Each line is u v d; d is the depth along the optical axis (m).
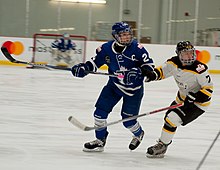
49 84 18.52
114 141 9.35
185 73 7.56
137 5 30.36
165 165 7.68
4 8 29.28
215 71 27.86
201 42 30.45
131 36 7.65
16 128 10.24
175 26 30.73
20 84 17.97
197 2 30.52
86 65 7.96
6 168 7.10
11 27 29.48
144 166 7.54
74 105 13.79
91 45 26.81
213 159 8.29
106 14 30.22
